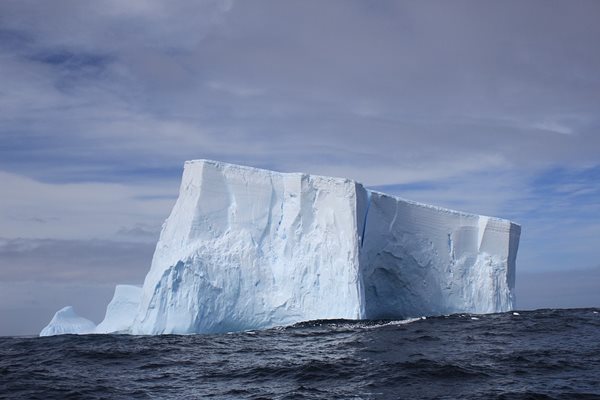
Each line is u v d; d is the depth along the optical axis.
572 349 29.44
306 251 41.72
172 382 23.56
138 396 21.14
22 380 24.62
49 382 24.06
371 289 46.34
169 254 41.53
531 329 37.88
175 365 27.28
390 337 34.31
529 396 19.75
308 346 31.56
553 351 28.80
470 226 50.31
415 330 37.41
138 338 37.22
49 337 41.28
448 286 48.25
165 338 36.50
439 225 48.78
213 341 34.53
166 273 39.25
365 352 29.19
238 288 39.88
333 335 35.34
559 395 19.83
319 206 42.72
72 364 28.64
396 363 25.86
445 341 32.75
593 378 22.52
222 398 20.62
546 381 22.08
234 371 25.39
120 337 38.69
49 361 29.83
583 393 20.02
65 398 21.08
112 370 26.62
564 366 24.89
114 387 22.80
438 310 47.91
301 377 23.73
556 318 44.50
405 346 31.03
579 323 41.19
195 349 31.66
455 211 49.97
